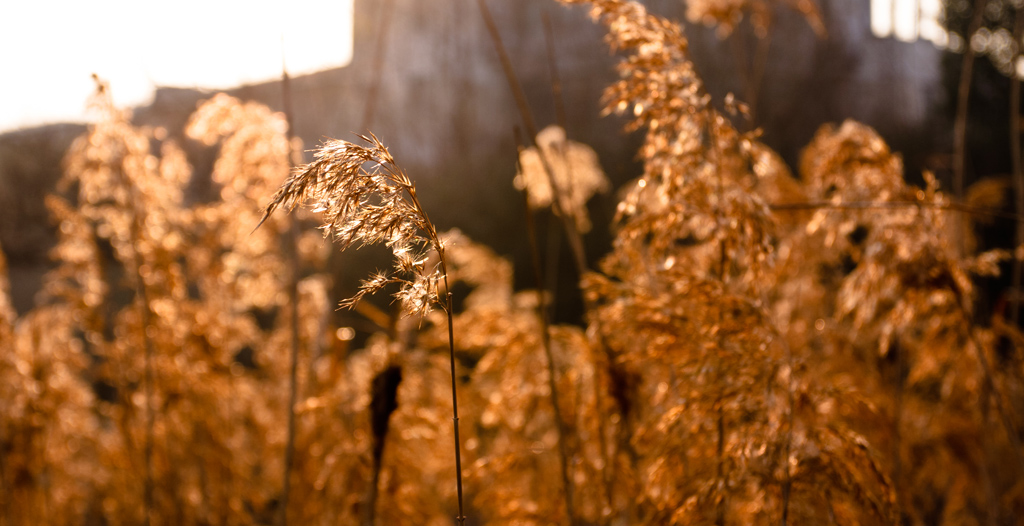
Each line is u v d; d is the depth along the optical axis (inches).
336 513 109.6
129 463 142.9
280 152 112.6
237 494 139.5
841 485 59.4
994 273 95.3
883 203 79.7
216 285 139.1
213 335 135.0
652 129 71.0
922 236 84.2
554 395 76.0
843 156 90.6
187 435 137.6
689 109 68.3
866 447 60.4
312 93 631.2
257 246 132.3
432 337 106.2
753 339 66.8
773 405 62.0
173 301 129.2
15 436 136.6
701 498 60.5
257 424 147.8
